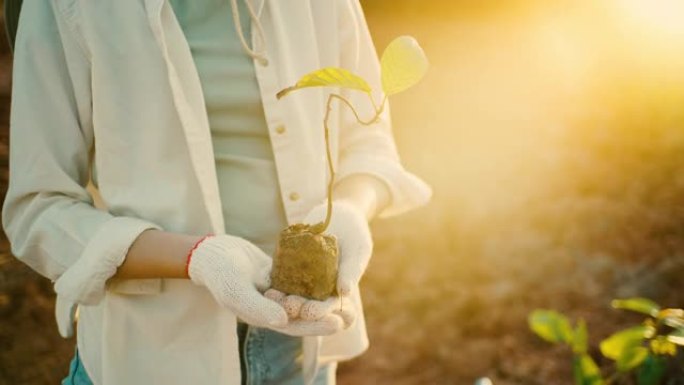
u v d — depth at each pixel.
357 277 0.98
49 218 1.03
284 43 1.08
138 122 1.03
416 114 4.47
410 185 1.19
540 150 3.99
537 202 3.51
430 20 5.51
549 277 3.02
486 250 3.19
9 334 2.45
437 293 2.95
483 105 4.53
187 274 0.97
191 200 1.04
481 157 3.98
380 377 2.55
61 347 2.46
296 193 1.10
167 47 1.01
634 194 3.53
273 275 0.97
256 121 1.09
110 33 1.01
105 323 1.06
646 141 3.97
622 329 2.71
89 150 1.09
